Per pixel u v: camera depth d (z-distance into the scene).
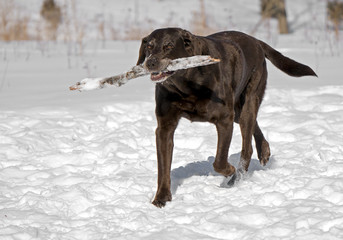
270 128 11.88
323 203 6.88
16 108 13.76
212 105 7.91
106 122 12.56
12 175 9.16
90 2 43.53
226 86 8.17
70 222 6.87
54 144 11.14
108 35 34.97
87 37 33.88
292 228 6.19
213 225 6.47
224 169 8.17
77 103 14.37
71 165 9.59
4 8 32.41
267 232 6.16
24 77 18.83
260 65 9.53
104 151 10.51
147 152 10.38
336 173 8.28
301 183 7.83
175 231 6.36
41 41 30.27
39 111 13.41
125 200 7.60
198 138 11.14
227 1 46.69
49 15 32.88
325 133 11.05
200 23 29.28
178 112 7.95
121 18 39.91
